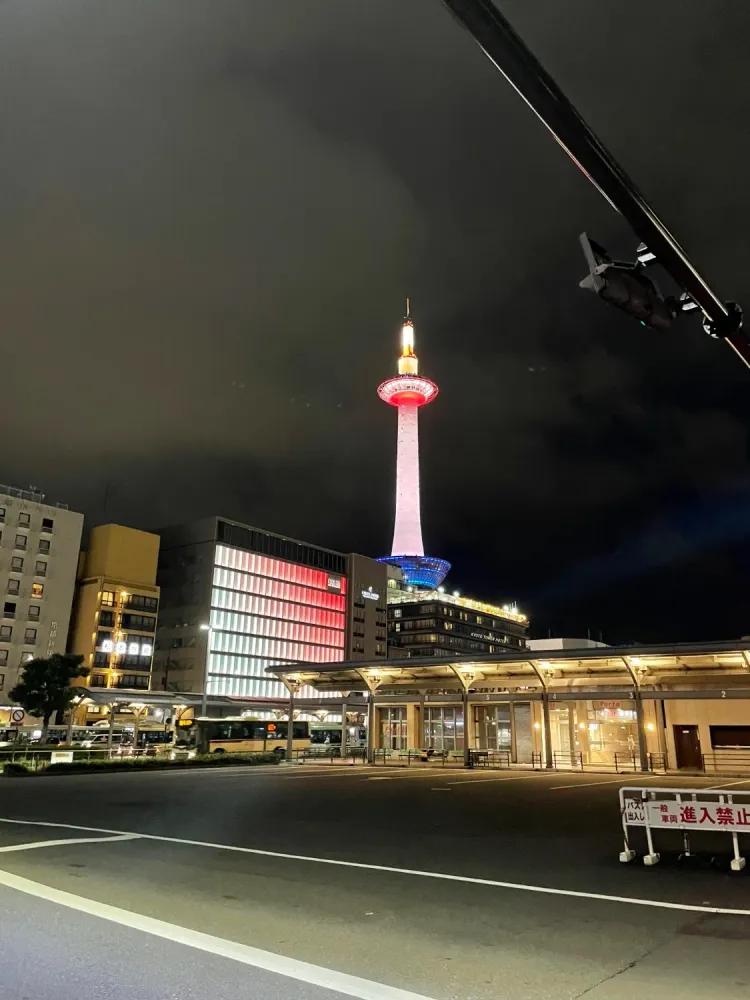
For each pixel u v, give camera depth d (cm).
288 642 10919
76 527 8862
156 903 784
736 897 833
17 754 4050
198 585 10169
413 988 529
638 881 931
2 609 8000
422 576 15175
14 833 1331
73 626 8962
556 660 3553
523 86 416
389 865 1040
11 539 8231
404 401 14500
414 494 13975
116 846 1181
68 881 894
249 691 10162
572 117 434
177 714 7400
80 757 3994
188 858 1073
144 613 9212
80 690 5681
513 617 18175
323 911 759
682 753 3491
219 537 10331
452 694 4066
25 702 5450
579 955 608
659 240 528
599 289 544
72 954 598
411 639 15462
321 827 1466
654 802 1072
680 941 650
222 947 622
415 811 1783
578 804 1981
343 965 581
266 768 3906
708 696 3278
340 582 12081
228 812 1739
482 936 667
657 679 3569
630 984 538
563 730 3878
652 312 577
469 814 1722
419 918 732
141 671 9000
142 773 3494
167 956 595
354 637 12112
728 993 518
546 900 817
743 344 632
